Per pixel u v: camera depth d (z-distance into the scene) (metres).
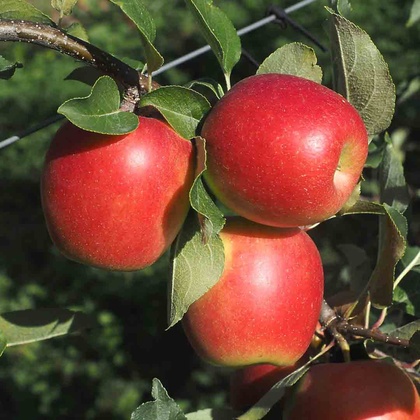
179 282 0.51
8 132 2.10
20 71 2.25
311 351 0.58
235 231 0.53
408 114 0.90
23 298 1.81
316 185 0.48
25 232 1.94
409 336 0.61
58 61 2.30
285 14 0.76
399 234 0.52
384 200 0.64
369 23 2.00
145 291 1.80
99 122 0.47
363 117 0.56
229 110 0.49
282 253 0.53
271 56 0.55
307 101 0.48
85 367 1.70
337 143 0.48
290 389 0.56
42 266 1.89
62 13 0.56
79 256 0.51
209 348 0.53
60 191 0.49
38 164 2.04
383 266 0.55
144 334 1.75
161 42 2.15
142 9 0.50
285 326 0.53
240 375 0.60
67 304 1.80
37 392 1.67
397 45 1.95
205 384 1.62
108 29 2.34
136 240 0.50
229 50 0.54
